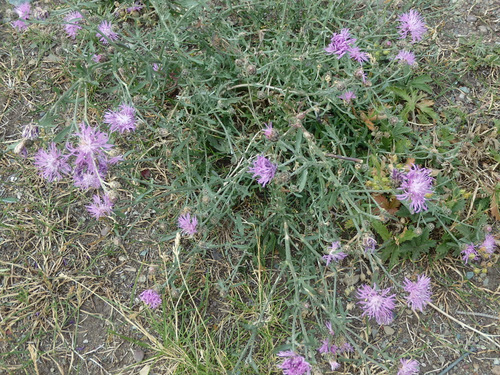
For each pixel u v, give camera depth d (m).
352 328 0.30
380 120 0.33
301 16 0.38
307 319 0.30
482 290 0.31
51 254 0.32
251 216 0.32
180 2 0.30
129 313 0.31
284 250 0.32
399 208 0.32
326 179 0.31
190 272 0.31
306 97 0.31
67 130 0.27
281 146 0.28
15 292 0.31
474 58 0.39
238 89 0.35
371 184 0.30
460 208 0.30
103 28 0.33
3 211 0.34
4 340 0.29
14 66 0.40
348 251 0.27
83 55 0.34
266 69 0.33
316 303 0.27
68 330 0.30
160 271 0.31
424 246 0.30
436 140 0.33
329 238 0.28
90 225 0.33
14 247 0.33
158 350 0.28
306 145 0.31
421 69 0.38
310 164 0.27
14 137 0.37
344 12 0.38
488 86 0.38
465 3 0.41
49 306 0.31
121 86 0.30
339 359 0.26
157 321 0.30
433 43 0.39
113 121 0.28
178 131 0.32
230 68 0.34
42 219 0.34
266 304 0.27
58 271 0.32
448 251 0.32
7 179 0.35
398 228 0.31
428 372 0.29
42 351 0.30
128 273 0.32
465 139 0.32
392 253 0.31
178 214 0.32
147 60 0.31
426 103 0.35
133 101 0.31
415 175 0.27
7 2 0.42
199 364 0.27
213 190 0.33
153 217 0.34
